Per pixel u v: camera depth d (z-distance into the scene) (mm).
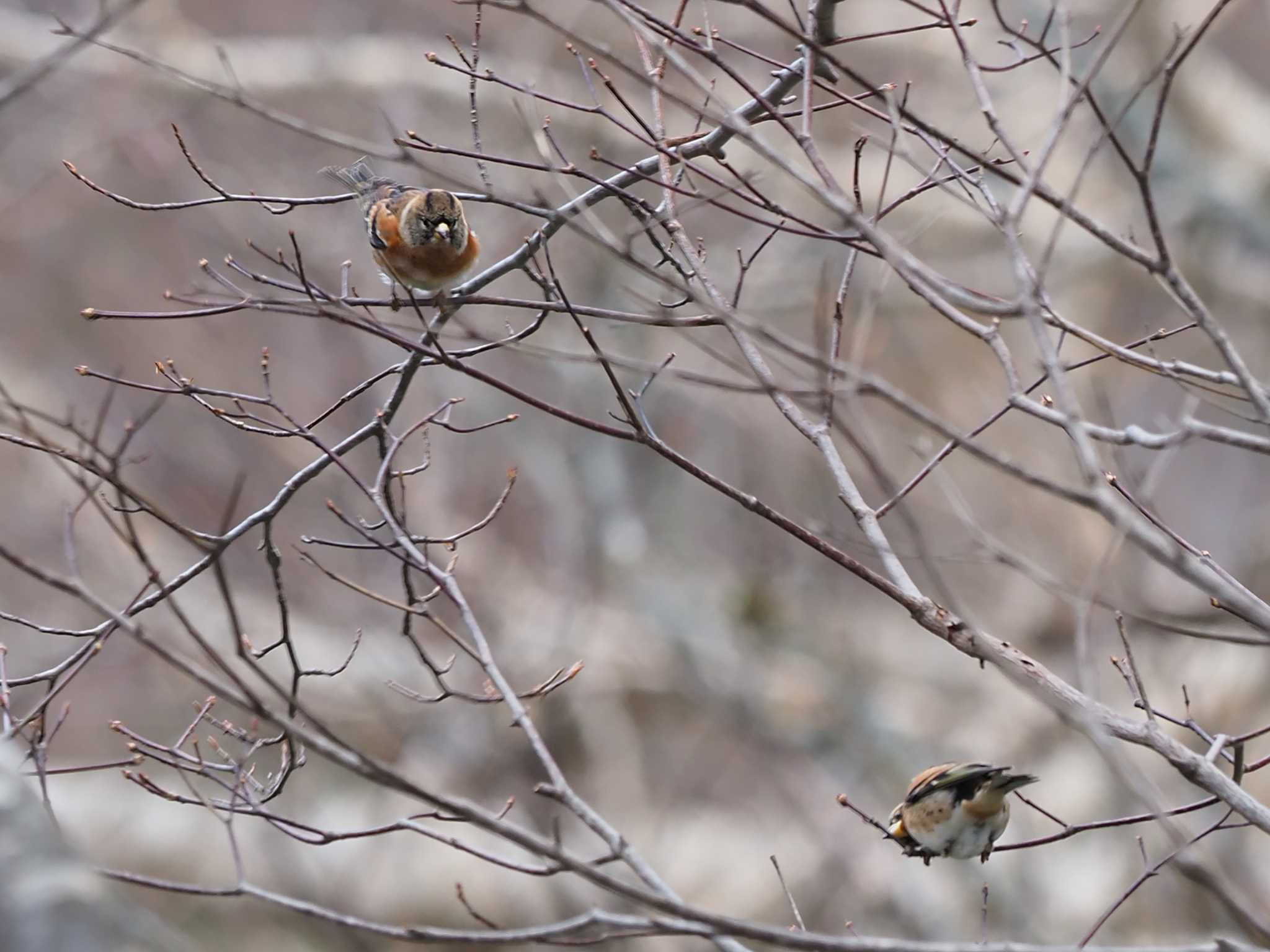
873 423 18625
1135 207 18703
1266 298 18891
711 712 18641
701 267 6125
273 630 17469
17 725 6230
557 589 18828
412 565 6297
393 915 15188
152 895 15211
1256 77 26750
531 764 16859
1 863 4391
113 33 18375
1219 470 22922
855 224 4828
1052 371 4668
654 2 17125
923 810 5816
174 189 20297
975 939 15617
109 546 18562
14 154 20234
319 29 22375
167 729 17484
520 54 18297
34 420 16984
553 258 18000
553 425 19438
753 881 16703
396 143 6141
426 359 6680
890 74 19844
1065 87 5125
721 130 6707
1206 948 4457
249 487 19125
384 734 17406
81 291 20328
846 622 19484
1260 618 4832
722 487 6070
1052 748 17641
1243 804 5355
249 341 19469
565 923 4871
